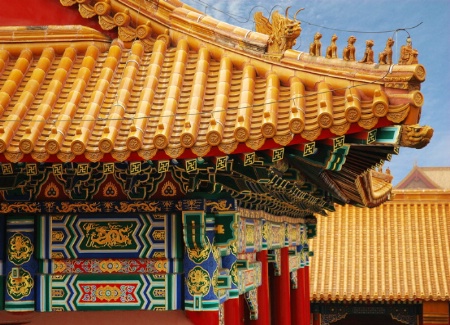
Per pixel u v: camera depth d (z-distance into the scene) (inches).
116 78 404.5
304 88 354.3
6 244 418.0
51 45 430.0
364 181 613.9
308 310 863.7
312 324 1231.5
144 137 353.1
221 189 401.4
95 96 382.6
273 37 376.5
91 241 410.9
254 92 367.9
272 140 333.7
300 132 327.6
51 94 386.9
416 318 1204.5
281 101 347.6
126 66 405.7
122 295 409.1
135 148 344.2
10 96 392.8
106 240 410.6
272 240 622.2
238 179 388.8
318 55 359.6
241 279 489.1
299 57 363.3
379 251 1272.1
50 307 411.8
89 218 412.5
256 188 414.6
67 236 412.5
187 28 415.2
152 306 407.5
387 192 796.0
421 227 1312.7
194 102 368.5
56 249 411.8
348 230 1320.1
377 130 323.6
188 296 404.8
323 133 325.7
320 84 341.4
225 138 340.8
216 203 409.7
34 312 412.2
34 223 415.2
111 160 348.5
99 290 410.3
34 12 439.8
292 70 361.7
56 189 411.5
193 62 404.5
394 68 317.1
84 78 400.5
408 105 311.6
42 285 413.1
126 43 426.6
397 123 315.0
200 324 402.0
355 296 1173.1
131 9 428.1
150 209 406.9
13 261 413.1
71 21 437.4
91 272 412.2
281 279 679.7
